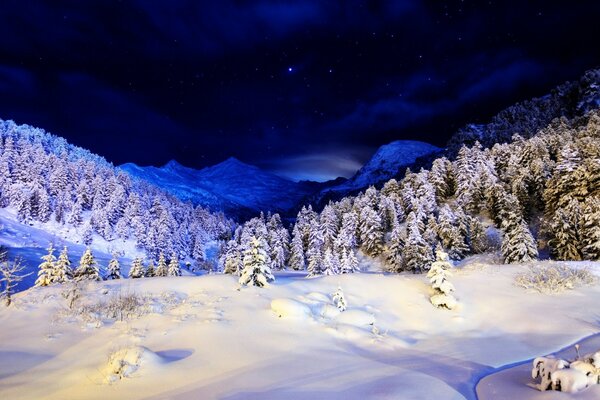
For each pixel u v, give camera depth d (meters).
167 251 96.31
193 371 11.09
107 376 10.38
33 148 136.12
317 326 16.89
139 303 18.52
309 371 11.39
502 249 41.09
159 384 10.08
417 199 66.56
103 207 115.12
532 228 55.19
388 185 78.94
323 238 68.25
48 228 99.94
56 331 14.93
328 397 9.11
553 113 133.75
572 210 41.91
